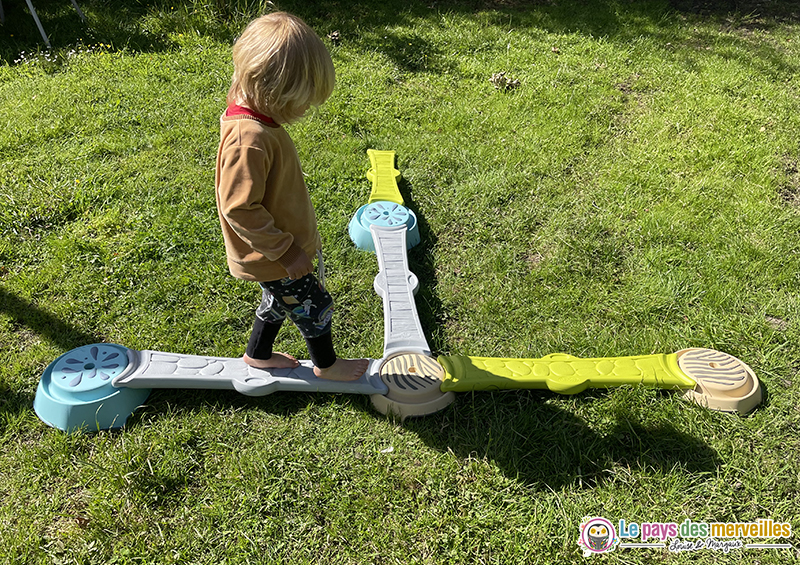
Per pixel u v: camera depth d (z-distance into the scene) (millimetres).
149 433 2260
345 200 3648
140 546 1923
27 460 2146
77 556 1899
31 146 4027
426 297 3002
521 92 4898
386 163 3908
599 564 1914
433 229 3471
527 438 2277
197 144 4113
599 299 2980
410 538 1979
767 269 3084
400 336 2619
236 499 2070
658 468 2182
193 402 2408
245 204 1717
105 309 2852
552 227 3453
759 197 3656
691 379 2426
